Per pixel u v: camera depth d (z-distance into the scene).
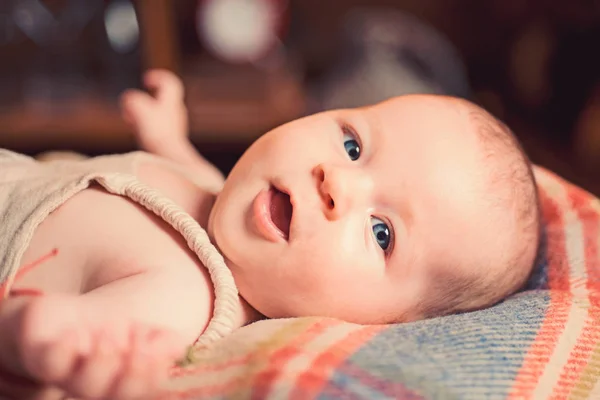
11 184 0.82
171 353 0.59
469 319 0.77
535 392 0.68
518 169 0.91
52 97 1.86
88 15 1.95
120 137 1.78
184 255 0.78
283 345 0.66
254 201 0.83
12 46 1.95
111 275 0.76
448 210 0.84
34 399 0.62
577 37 1.99
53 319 0.59
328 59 2.18
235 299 0.78
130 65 1.96
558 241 0.97
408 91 1.73
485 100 2.23
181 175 0.99
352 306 0.84
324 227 0.81
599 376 0.74
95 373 0.55
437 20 2.30
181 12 2.10
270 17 2.07
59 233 0.77
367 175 0.84
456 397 0.64
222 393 0.62
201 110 1.79
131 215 0.79
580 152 1.93
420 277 0.85
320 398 0.60
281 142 0.87
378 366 0.64
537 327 0.76
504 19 2.23
